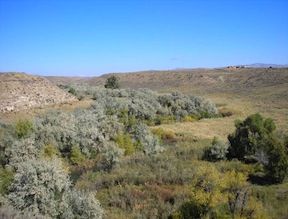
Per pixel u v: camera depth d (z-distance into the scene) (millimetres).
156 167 20938
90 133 26016
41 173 12930
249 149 23672
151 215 14398
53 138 24797
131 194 16875
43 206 12445
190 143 29031
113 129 28562
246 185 16219
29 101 44812
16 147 21641
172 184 18172
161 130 34406
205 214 13000
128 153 24906
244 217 12234
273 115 47594
